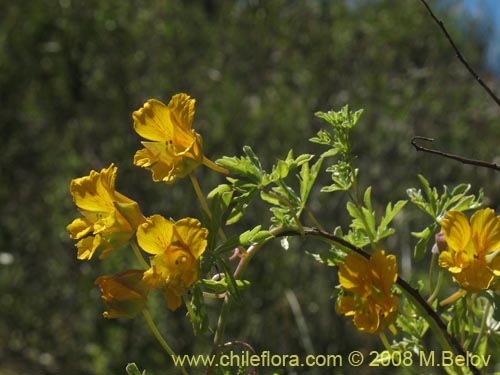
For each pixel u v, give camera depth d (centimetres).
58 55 738
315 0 768
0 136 750
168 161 207
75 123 731
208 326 195
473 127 723
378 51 751
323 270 644
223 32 742
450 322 221
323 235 213
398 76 752
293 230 212
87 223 205
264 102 710
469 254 198
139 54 725
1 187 743
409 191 232
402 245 589
